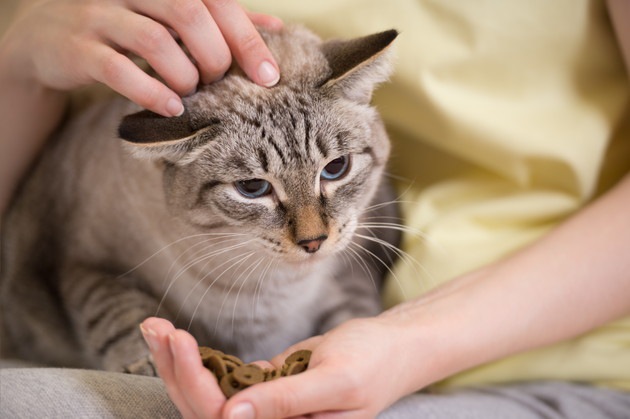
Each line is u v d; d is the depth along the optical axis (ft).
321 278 1.77
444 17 1.65
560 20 1.63
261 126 1.49
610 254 1.52
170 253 1.64
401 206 1.81
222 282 1.65
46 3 1.52
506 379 1.65
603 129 1.65
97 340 1.62
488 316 1.46
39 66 1.53
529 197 1.69
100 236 1.69
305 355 1.31
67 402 1.29
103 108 1.77
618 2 1.56
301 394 1.19
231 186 1.52
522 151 1.64
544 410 1.50
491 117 1.64
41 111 1.68
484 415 1.43
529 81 1.65
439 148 1.76
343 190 1.58
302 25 1.69
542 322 1.48
